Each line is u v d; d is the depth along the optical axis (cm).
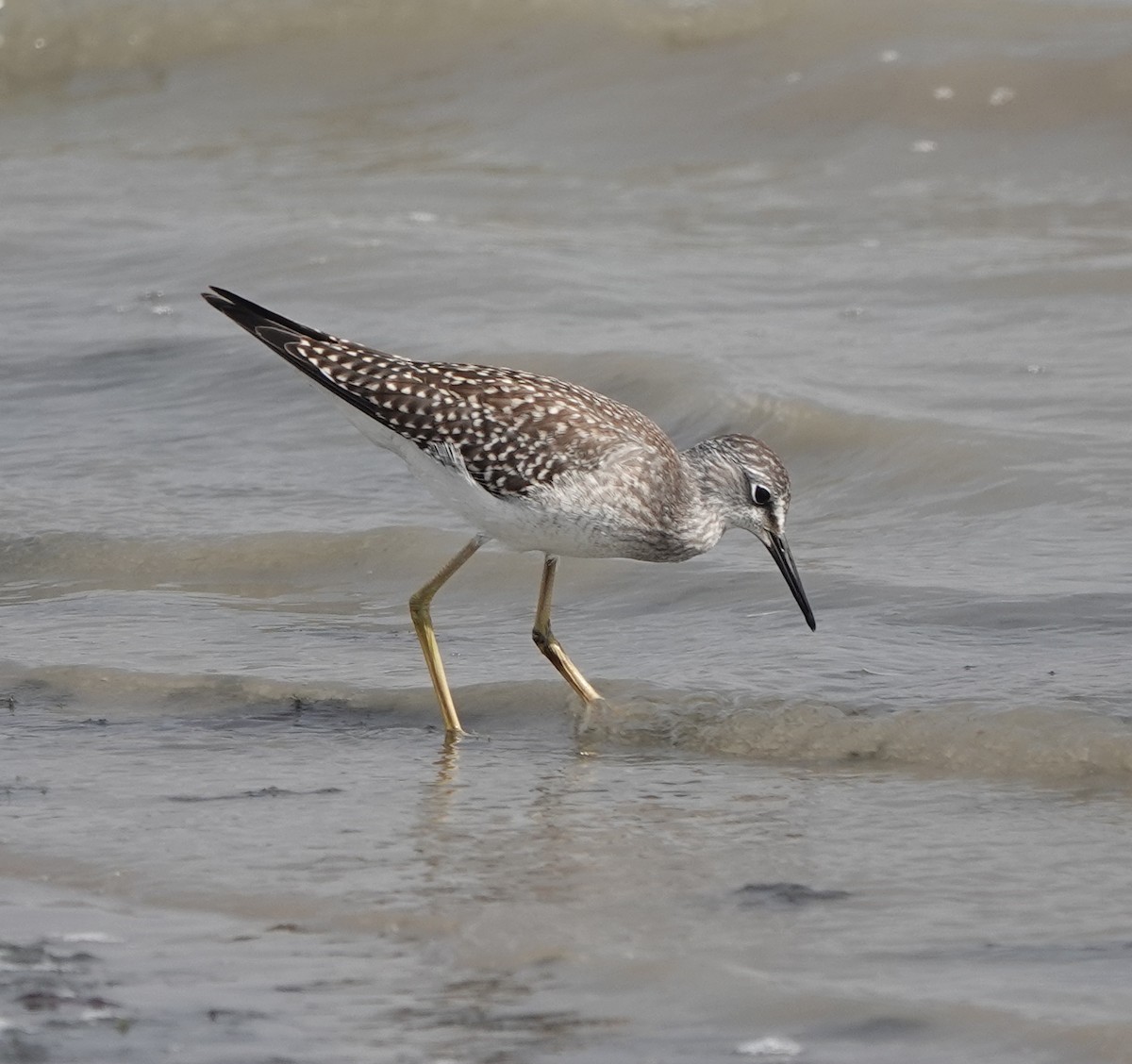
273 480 1603
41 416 1775
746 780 1015
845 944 784
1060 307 1914
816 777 1016
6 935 809
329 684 1177
